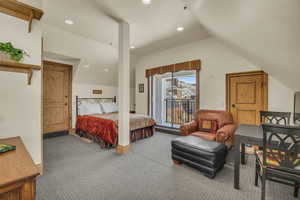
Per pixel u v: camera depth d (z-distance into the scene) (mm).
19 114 1768
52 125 4168
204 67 3793
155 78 5230
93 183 1862
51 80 4129
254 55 2354
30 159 968
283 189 1753
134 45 4152
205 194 1661
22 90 1784
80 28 3051
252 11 1272
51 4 2229
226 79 3467
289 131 1307
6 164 885
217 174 2088
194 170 2205
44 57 3896
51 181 1893
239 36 1982
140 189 1748
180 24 2914
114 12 2469
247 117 3219
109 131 3123
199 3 1822
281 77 2457
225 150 2213
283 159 1396
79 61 4172
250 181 1919
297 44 1310
